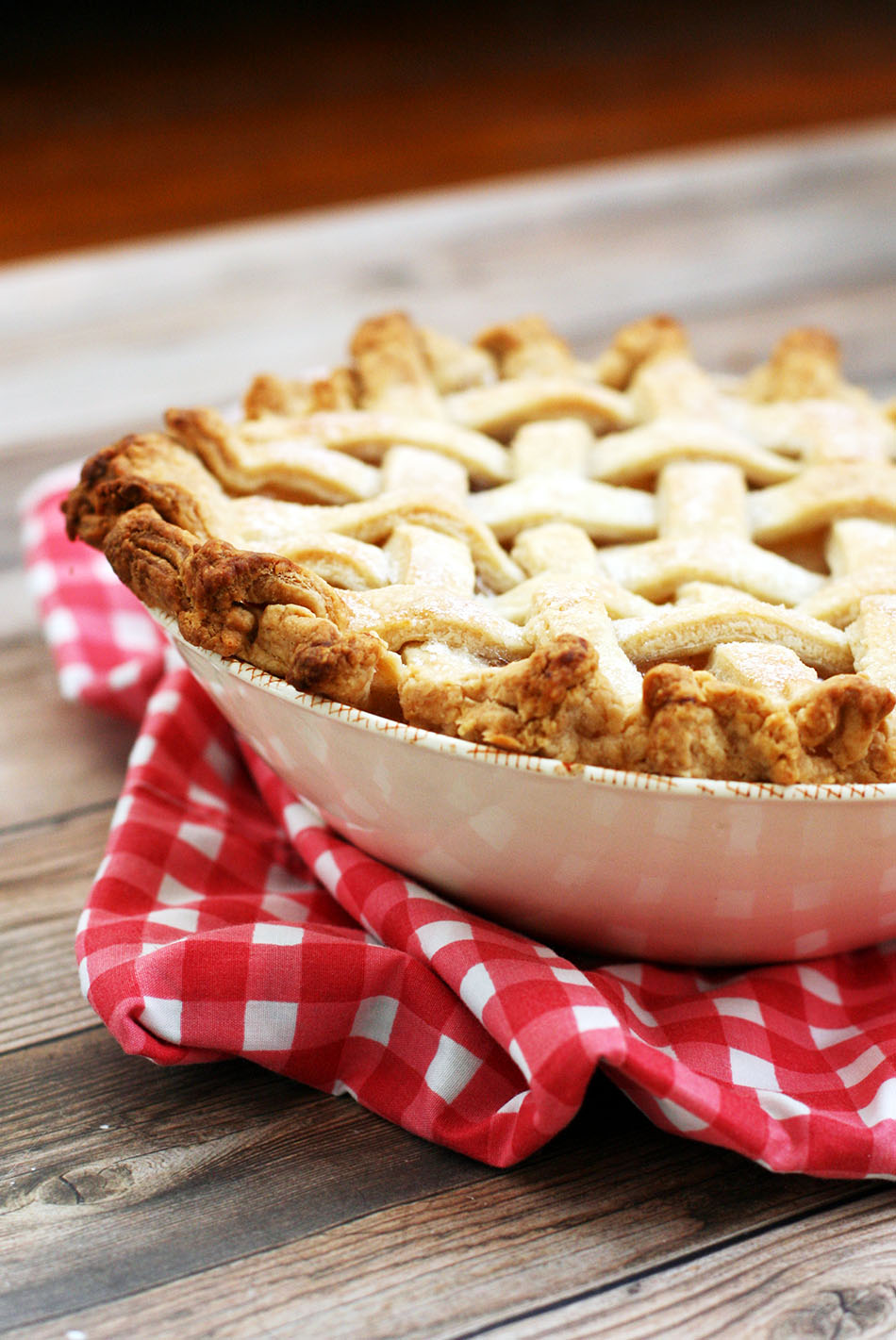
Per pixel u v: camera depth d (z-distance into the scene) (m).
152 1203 0.87
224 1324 0.85
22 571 1.14
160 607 0.91
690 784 0.85
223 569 0.89
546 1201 0.88
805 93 2.64
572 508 0.97
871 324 1.43
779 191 1.75
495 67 2.86
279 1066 0.90
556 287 1.50
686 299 1.48
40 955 0.95
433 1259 0.86
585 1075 0.86
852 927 0.91
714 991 0.92
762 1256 0.86
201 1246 0.86
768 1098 0.88
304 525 0.95
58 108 2.59
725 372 1.32
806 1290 0.86
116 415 1.24
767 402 1.05
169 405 1.25
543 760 0.86
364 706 0.89
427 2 3.34
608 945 0.92
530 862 0.89
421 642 0.90
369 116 2.54
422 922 0.91
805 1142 0.87
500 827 0.88
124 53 2.94
